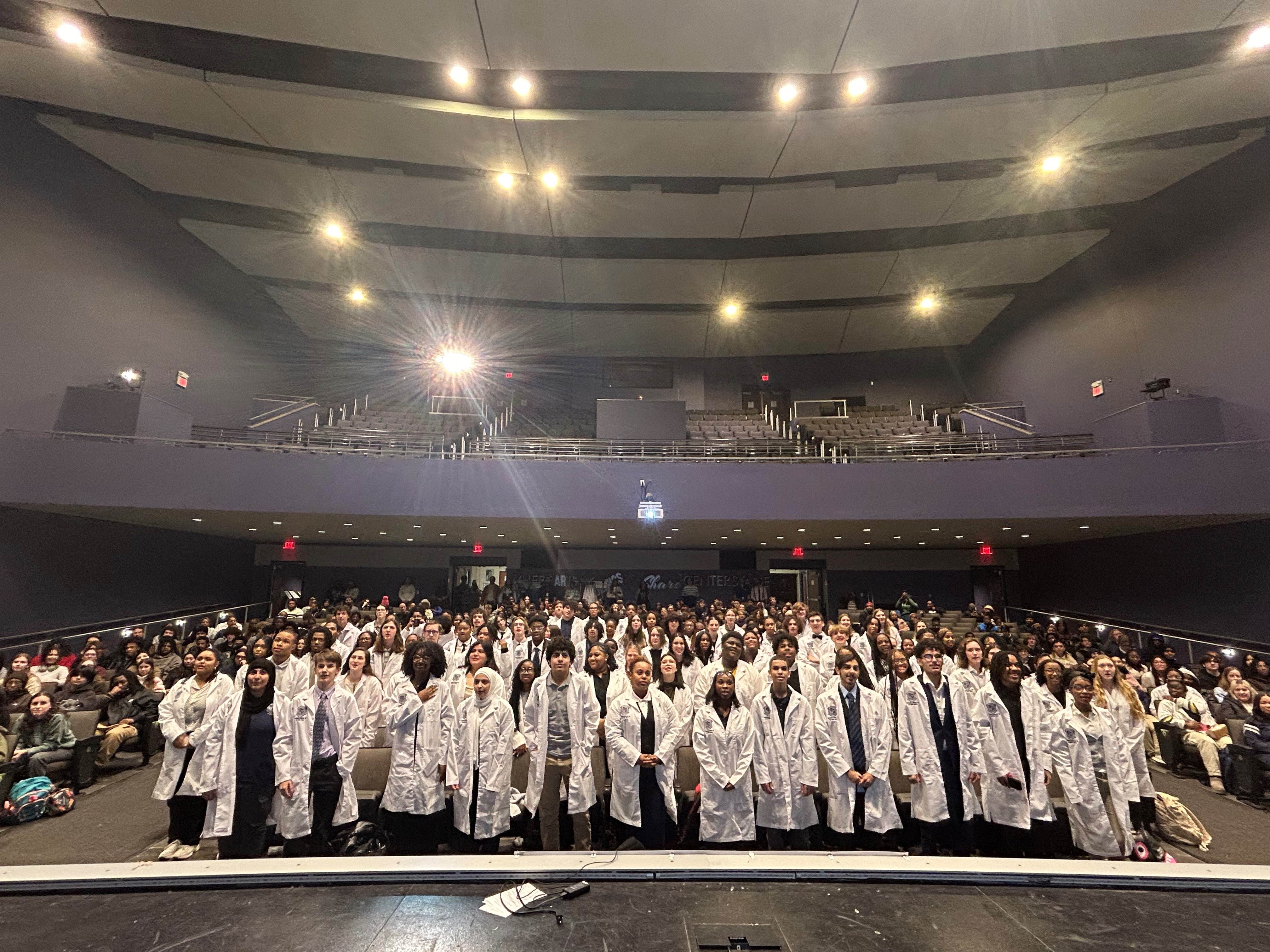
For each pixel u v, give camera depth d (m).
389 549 21.28
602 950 2.23
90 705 7.83
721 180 16.23
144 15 11.42
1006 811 4.80
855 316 22.59
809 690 6.15
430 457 13.55
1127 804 4.84
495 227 18.00
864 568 21.53
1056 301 18.89
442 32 11.77
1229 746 7.10
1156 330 15.02
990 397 22.52
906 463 13.37
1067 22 11.23
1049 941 2.29
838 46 11.96
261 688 4.66
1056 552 19.12
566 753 4.95
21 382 12.45
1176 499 11.88
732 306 22.19
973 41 11.73
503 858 2.82
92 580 13.90
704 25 11.58
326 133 14.16
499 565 21.30
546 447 16.02
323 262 19.48
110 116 13.58
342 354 24.45
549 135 14.20
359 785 5.45
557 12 11.34
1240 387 12.74
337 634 8.90
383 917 2.42
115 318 14.83
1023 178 15.18
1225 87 11.91
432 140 14.41
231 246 18.39
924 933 2.35
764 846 4.76
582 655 8.34
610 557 21.56
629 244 19.47
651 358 26.16
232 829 4.44
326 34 11.82
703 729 4.68
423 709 4.81
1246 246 12.80
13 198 12.55
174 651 10.35
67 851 5.38
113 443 12.16
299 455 13.05
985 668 6.21
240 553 20.03
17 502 11.62
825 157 14.88
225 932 2.31
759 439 19.47
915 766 4.88
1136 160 13.95
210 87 12.73
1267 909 2.51
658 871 2.75
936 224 17.42
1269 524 12.13
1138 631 14.82
